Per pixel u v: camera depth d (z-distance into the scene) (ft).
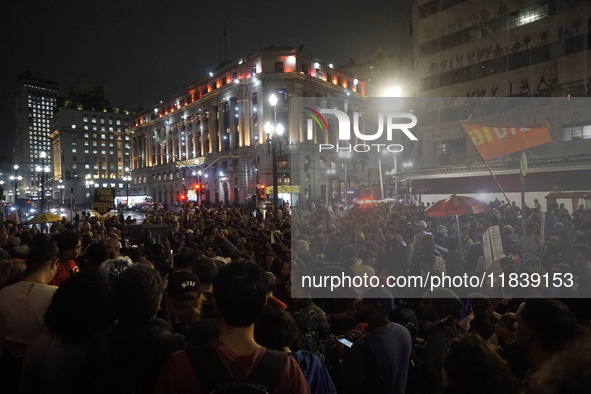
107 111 444.96
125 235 54.13
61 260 16.83
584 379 3.44
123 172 444.55
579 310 16.28
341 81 231.50
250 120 225.15
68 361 8.34
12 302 9.99
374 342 10.56
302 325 13.01
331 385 8.93
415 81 116.98
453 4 109.19
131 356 7.55
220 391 4.85
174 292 11.30
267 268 22.06
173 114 309.83
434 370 11.67
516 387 6.18
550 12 91.86
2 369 9.66
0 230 28.58
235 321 6.21
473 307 13.48
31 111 583.99
